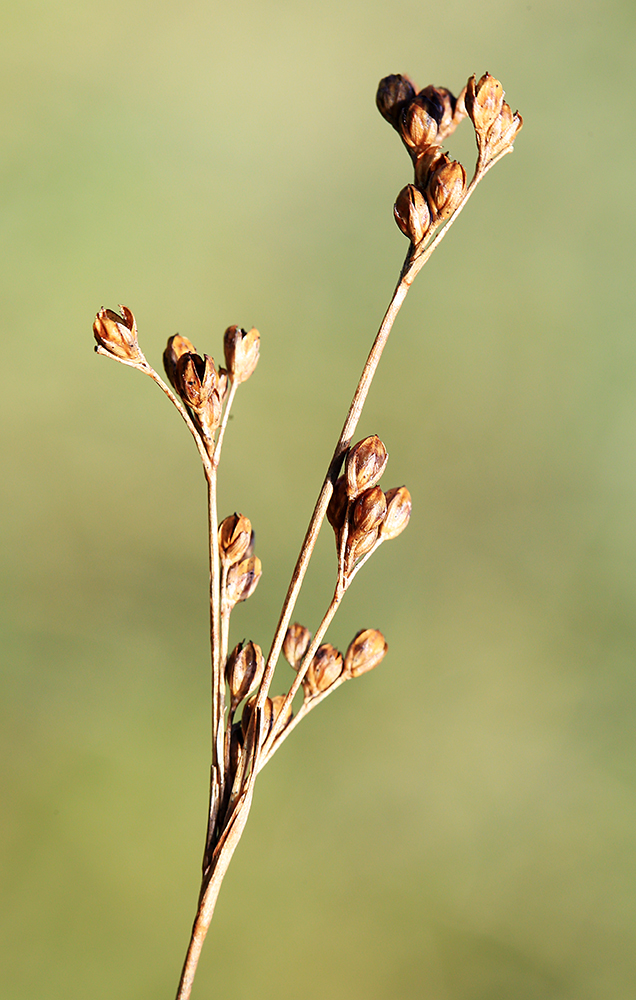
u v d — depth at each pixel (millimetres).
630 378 720
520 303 749
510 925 538
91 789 535
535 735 610
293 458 684
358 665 239
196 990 488
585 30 797
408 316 739
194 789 548
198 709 588
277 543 656
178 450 678
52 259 703
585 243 759
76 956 486
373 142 787
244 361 238
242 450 678
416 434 703
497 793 583
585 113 783
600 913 546
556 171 774
